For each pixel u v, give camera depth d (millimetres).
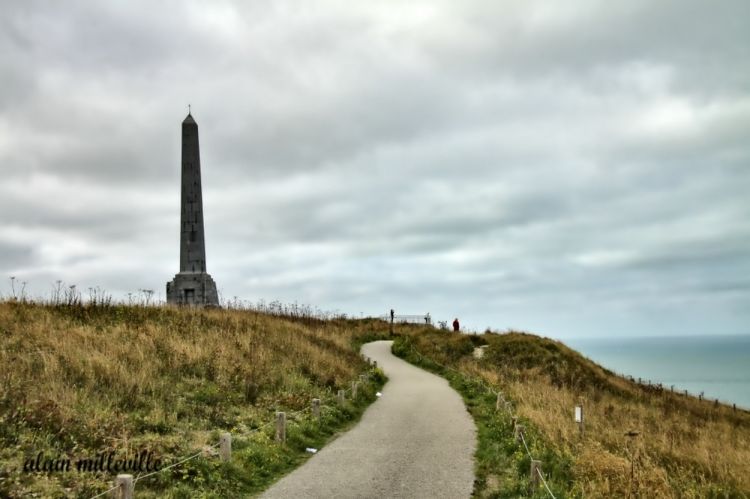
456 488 13156
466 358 45469
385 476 14148
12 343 20125
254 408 20016
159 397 18234
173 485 12141
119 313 28141
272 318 39156
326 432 19641
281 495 12602
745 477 17109
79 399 16219
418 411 24203
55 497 10711
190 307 33625
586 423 22953
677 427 27797
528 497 11906
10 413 14094
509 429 18703
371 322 66000
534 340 48781
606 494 12422
